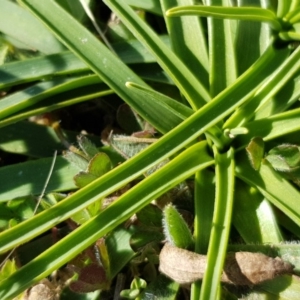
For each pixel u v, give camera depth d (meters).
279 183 0.23
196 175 0.24
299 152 0.23
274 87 0.23
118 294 0.25
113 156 0.26
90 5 0.29
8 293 0.21
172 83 0.27
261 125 0.24
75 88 0.27
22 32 0.29
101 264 0.24
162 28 0.30
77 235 0.22
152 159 0.22
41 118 0.28
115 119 0.29
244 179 0.24
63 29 0.24
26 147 0.28
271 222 0.24
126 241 0.25
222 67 0.25
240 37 0.26
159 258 0.24
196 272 0.22
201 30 0.25
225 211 0.22
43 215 0.22
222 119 0.24
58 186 0.26
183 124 0.22
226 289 0.23
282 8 0.24
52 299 0.24
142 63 0.27
